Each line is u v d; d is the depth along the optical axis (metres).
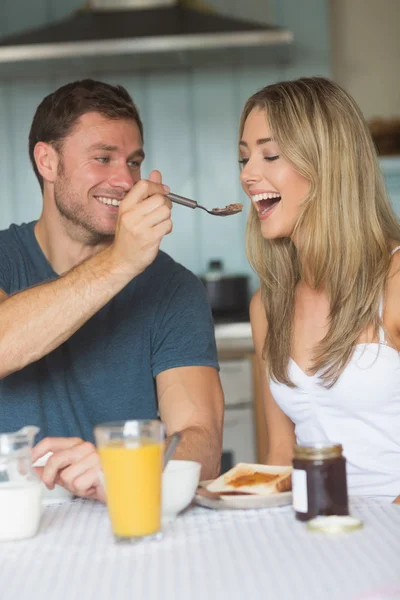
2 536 1.14
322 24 4.06
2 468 1.16
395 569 0.95
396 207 4.08
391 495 1.69
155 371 1.85
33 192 4.16
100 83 1.89
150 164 4.18
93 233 1.87
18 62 3.86
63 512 1.30
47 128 1.87
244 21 3.75
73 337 1.84
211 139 4.16
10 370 1.63
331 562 0.98
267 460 1.92
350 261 1.74
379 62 4.17
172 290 1.90
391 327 1.74
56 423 1.81
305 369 1.78
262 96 1.80
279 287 1.85
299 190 1.77
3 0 4.09
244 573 0.96
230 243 4.17
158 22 3.73
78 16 3.85
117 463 1.08
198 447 1.61
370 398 1.70
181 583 0.93
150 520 1.10
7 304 1.63
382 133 4.04
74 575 0.98
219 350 3.44
